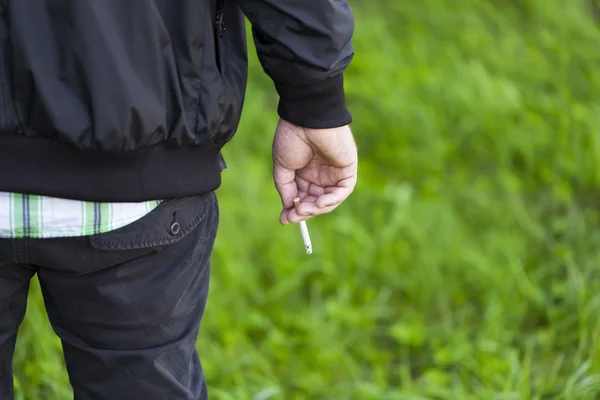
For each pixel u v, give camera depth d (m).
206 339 3.16
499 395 2.85
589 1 6.30
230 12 1.71
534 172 4.53
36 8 1.50
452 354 3.15
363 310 3.45
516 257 3.72
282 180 1.92
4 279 1.69
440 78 5.18
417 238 3.81
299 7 1.59
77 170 1.56
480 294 3.59
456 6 6.02
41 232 1.59
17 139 1.54
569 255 3.69
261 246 3.76
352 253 3.72
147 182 1.61
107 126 1.51
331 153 1.81
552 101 4.97
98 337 1.76
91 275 1.69
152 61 1.55
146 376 1.81
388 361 3.21
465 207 4.22
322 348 3.18
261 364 3.08
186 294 1.83
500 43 5.72
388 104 4.79
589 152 4.50
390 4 6.05
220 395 2.84
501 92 4.91
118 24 1.52
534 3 6.12
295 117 1.75
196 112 1.65
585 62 5.47
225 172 4.12
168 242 1.70
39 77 1.50
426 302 3.56
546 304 3.45
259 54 1.70
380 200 4.14
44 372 2.76
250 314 3.34
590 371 3.00
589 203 4.31
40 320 2.89
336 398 3.00
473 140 4.70
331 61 1.64
